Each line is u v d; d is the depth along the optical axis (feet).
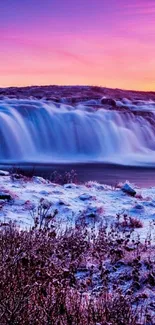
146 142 212.64
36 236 30.01
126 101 326.44
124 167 147.54
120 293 21.86
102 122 203.92
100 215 48.16
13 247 25.64
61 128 193.26
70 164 157.89
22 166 146.61
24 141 178.19
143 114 226.79
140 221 45.68
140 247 33.24
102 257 30.60
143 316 21.03
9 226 34.96
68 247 31.58
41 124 189.78
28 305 17.34
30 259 22.30
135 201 58.03
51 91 372.99
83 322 17.89
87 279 25.11
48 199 52.49
